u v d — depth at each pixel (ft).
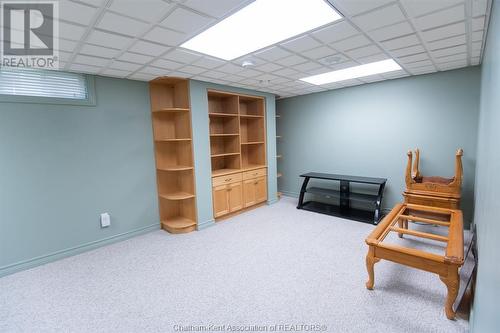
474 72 10.71
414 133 12.53
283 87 14.07
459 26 6.63
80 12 5.31
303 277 7.91
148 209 12.21
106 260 9.43
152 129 12.14
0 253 8.46
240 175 14.33
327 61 9.39
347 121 14.88
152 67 9.43
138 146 11.69
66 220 9.79
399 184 13.24
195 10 5.46
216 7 5.36
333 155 15.78
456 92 11.21
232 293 7.22
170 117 12.73
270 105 16.07
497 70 3.85
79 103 9.86
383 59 9.45
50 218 9.42
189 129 11.84
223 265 8.79
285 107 17.97
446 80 11.41
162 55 8.14
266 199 16.29
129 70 9.71
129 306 6.79
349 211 14.32
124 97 11.12
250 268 8.54
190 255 9.63
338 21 6.24
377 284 7.43
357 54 8.73
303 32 6.80
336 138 15.51
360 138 14.46
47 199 9.34
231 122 14.74
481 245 5.20
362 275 7.94
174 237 11.47
